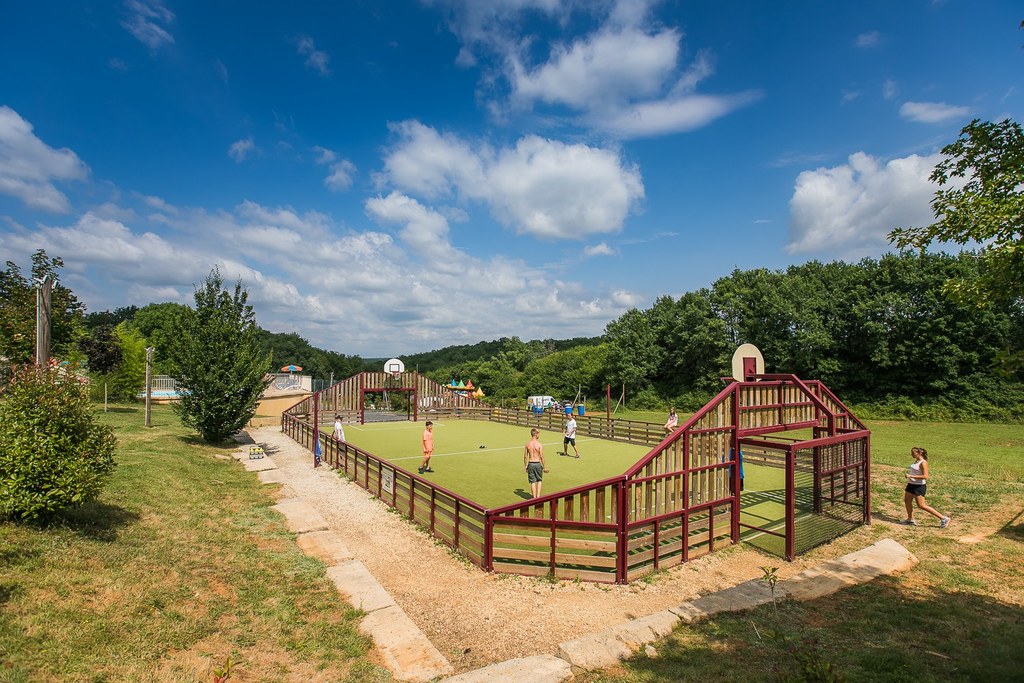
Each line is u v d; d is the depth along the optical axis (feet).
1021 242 16.93
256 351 77.25
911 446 77.71
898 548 31.73
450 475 57.82
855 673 17.38
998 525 37.93
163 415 102.99
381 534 38.11
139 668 17.38
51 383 28.50
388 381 127.95
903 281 128.16
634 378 182.80
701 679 17.70
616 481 30.94
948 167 20.08
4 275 72.49
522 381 228.84
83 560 23.99
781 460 61.11
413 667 20.68
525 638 23.99
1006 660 18.01
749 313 157.38
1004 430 99.66
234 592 25.32
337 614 24.71
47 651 16.93
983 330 119.24
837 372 140.67
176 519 35.29
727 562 33.45
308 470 61.72
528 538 31.09
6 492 25.30
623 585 30.01
